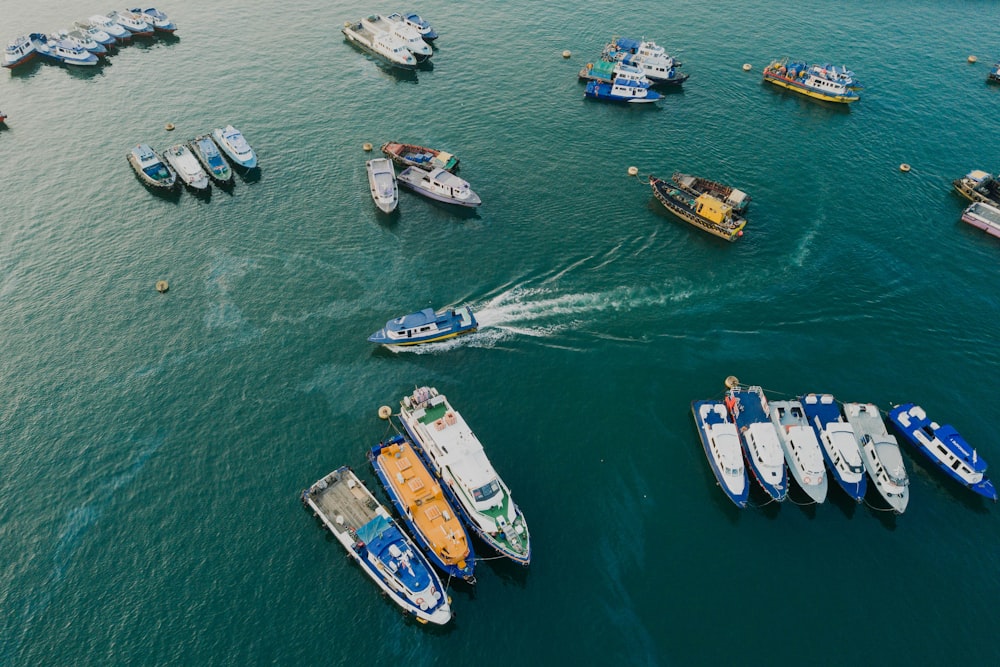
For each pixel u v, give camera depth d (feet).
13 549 260.21
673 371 332.39
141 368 328.49
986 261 402.93
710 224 411.54
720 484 282.36
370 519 257.96
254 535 265.75
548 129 510.17
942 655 236.84
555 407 315.17
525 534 255.29
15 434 298.97
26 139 482.28
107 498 277.03
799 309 367.66
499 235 411.13
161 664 230.48
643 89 534.78
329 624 241.14
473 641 238.07
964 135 512.63
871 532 271.69
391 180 437.17
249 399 315.58
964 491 287.07
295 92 543.80
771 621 243.81
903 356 343.26
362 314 358.64
